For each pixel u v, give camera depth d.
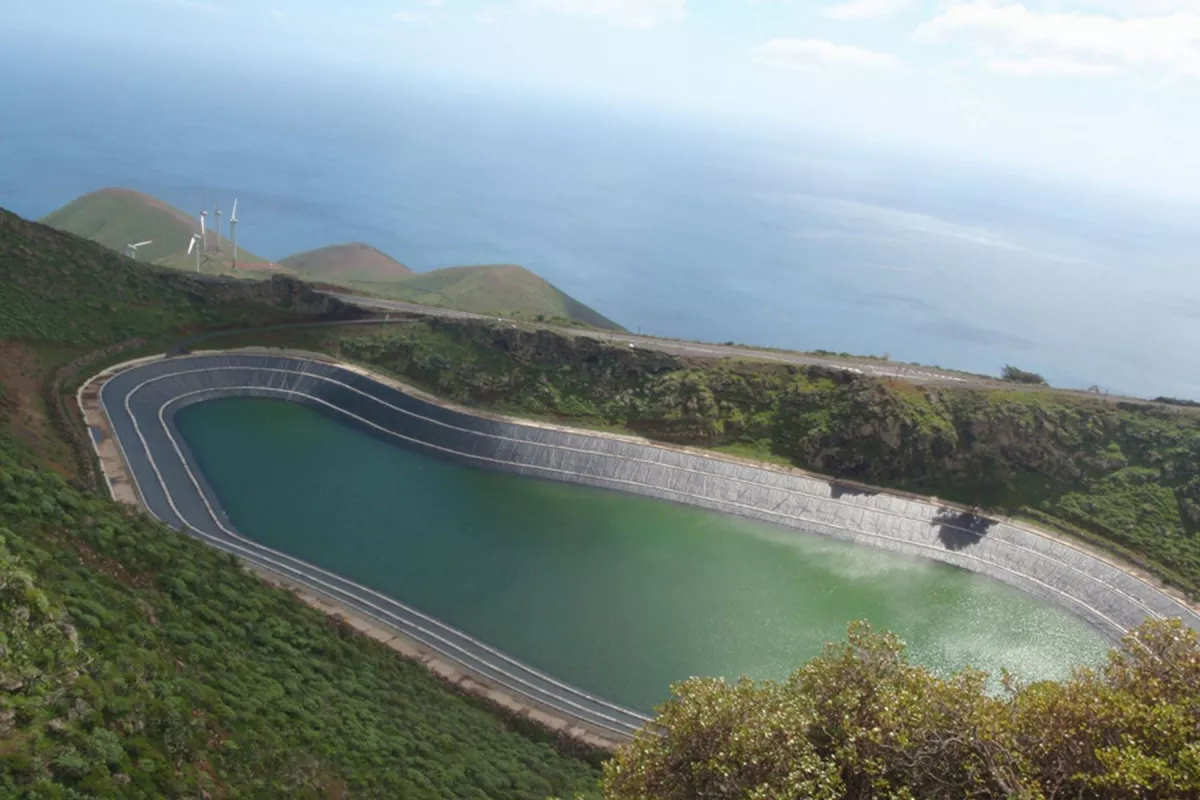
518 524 105.19
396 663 71.31
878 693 34.66
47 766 29.48
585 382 129.75
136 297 131.38
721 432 121.38
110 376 116.00
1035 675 82.31
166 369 123.88
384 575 90.75
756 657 82.44
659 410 123.50
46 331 113.38
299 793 39.50
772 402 123.25
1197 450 105.56
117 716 35.12
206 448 113.94
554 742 67.62
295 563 90.38
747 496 112.56
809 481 113.69
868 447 114.75
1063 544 101.44
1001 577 99.38
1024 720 32.22
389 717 56.12
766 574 97.81
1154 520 101.62
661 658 81.31
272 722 45.38
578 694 75.19
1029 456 110.38
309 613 70.81
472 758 54.72
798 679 37.84
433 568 93.31
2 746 29.28
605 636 84.06
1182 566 95.62
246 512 100.25
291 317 141.25
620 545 102.25
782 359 132.00
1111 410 113.12
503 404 128.38
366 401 129.38
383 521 102.44
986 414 113.12
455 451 120.94
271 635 60.41
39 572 45.78
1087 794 30.09
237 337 135.00
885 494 111.19
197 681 44.78
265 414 126.81
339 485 110.19
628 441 121.31
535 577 93.62
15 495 56.78
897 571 100.44
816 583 96.69
